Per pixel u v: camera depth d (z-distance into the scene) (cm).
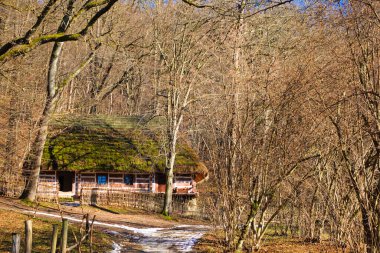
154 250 1441
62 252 821
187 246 1501
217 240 1475
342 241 1135
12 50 1229
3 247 1166
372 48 968
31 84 2478
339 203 1202
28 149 2412
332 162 1343
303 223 1574
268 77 1270
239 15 1450
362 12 962
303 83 1173
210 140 1552
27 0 1680
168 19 2744
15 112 2464
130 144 3180
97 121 3347
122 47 2159
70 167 2970
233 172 1312
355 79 1038
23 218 1695
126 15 2670
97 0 1330
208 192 1483
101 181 3189
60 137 3147
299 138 1248
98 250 1312
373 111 952
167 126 2889
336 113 1123
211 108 1870
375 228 935
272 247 1397
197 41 2508
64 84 2331
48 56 2792
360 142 1055
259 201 1288
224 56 1705
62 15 1867
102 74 3997
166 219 2670
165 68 2836
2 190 2511
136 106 4234
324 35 1151
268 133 1284
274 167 1292
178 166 3106
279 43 1764
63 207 2472
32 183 2364
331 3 1043
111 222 2152
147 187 3234
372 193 954
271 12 1962
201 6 1379
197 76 2650
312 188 1470
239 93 1321
